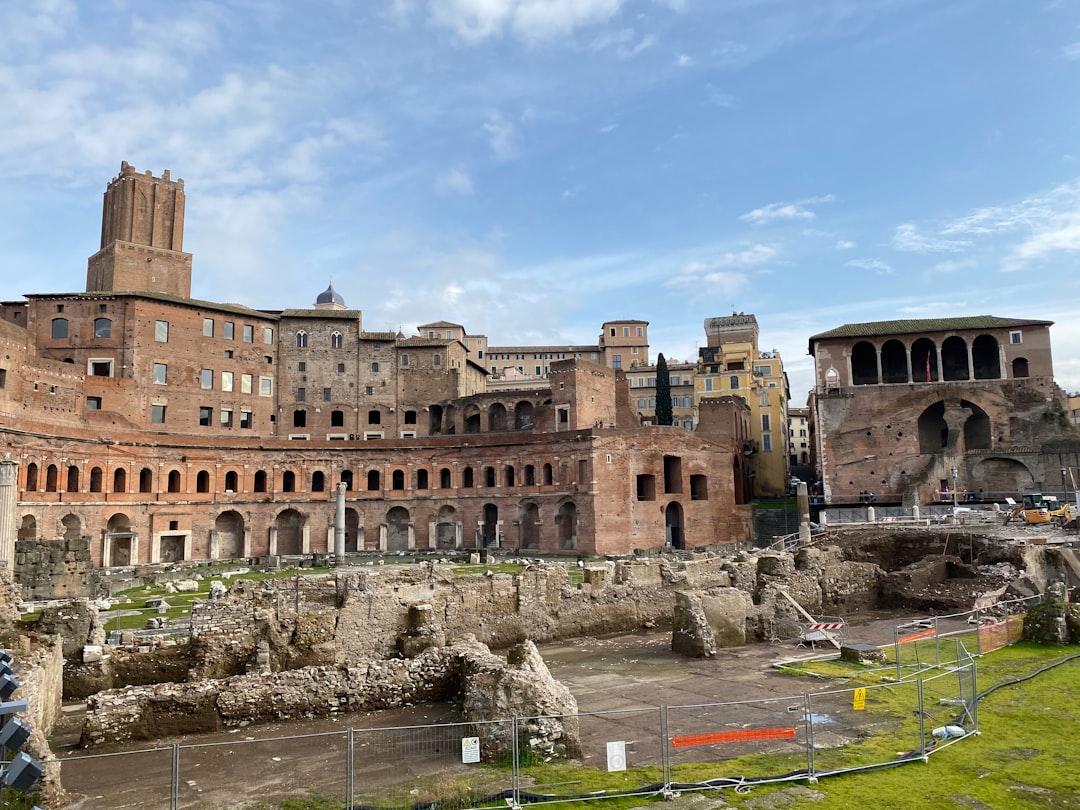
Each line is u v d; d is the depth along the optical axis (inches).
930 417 4188.0
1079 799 746.2
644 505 3838.6
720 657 1438.2
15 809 689.6
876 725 986.1
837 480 3991.1
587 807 730.8
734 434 4466.0
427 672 1111.6
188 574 3189.0
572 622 1657.2
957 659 1175.6
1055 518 2677.2
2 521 1959.9
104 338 4222.4
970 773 815.7
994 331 3954.2
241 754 900.0
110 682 1151.6
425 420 5032.0
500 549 3991.1
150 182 4773.6
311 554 4047.7
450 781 794.2
